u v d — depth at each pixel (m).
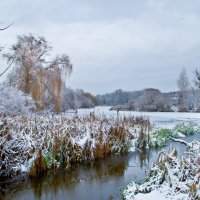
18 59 21.39
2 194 7.08
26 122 10.45
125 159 10.74
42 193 7.14
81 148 10.27
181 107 47.22
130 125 15.11
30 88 21.83
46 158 8.96
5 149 8.28
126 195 6.27
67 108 30.95
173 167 6.26
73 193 7.10
